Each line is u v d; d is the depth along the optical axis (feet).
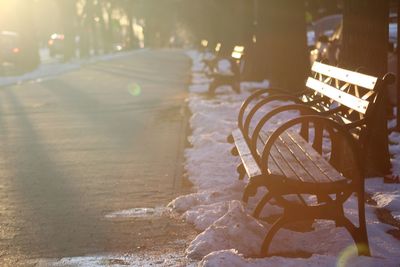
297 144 26.30
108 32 351.05
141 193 30.07
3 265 20.98
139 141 45.09
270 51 68.49
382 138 31.32
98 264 20.71
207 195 27.61
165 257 21.21
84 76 127.85
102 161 38.24
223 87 86.84
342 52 33.86
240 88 83.35
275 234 21.86
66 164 37.76
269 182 20.04
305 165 22.16
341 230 22.03
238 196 27.25
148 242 22.89
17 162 38.81
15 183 33.12
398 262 19.57
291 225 23.38
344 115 26.07
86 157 39.73
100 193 30.35
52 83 108.68
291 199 26.48
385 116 31.35
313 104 29.60
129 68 158.81
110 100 76.13
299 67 67.41
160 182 32.14
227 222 22.11
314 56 87.71
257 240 21.36
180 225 24.77
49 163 38.22
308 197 27.04
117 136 47.88
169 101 72.33
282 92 31.55
